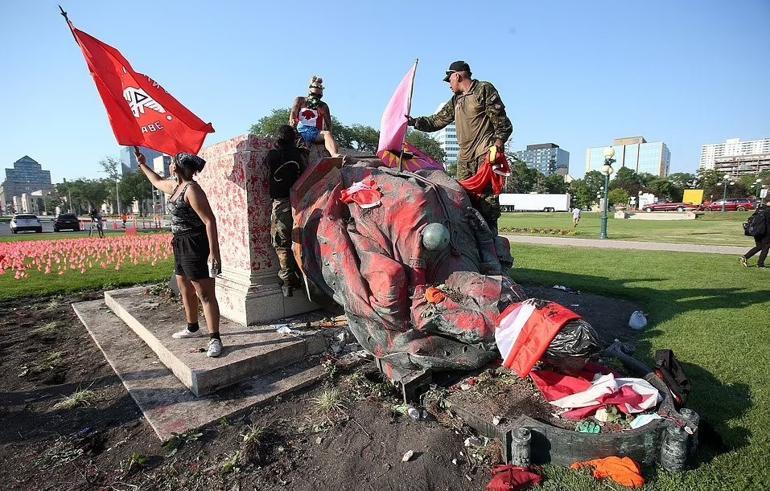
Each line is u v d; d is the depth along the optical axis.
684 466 2.77
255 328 4.85
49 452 3.16
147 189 73.38
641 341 5.25
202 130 4.95
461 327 3.50
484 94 5.25
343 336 4.81
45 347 5.29
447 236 3.84
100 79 4.42
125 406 3.78
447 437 3.22
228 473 2.88
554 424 3.10
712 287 8.26
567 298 7.62
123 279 9.69
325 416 3.54
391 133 4.98
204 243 4.07
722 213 45.84
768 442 3.08
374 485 2.76
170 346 4.40
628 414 3.07
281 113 47.91
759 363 4.46
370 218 4.19
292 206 4.69
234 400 3.72
